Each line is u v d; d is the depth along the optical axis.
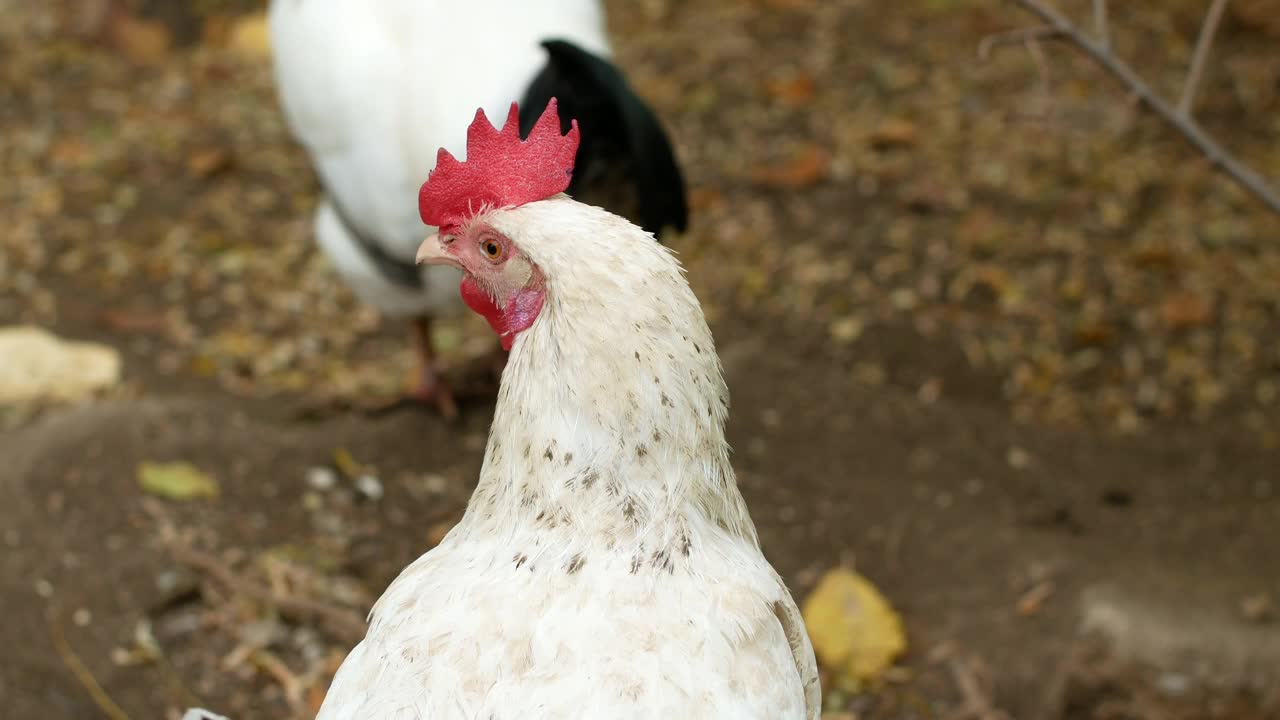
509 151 1.08
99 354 1.90
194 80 2.79
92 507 1.56
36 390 1.82
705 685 1.01
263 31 2.90
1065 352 2.06
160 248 2.25
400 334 2.09
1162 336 2.09
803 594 1.54
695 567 1.04
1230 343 2.07
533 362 1.04
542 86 1.47
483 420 1.79
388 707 1.01
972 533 1.61
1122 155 2.52
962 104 2.68
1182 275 2.22
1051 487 1.72
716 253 2.27
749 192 2.43
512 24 1.54
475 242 1.06
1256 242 2.29
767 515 1.62
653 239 1.04
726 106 2.68
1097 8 1.35
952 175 2.48
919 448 1.78
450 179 1.07
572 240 1.03
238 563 1.53
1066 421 1.91
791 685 1.04
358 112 1.54
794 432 1.78
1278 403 1.94
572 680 1.00
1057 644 1.50
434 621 1.03
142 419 1.68
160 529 1.55
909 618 1.53
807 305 2.15
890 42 2.91
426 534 1.58
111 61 2.84
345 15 1.57
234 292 2.15
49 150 2.50
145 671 1.44
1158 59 2.80
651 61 2.83
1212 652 1.49
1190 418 1.92
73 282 2.14
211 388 1.90
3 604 1.46
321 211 1.69
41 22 2.96
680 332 1.03
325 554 1.55
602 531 1.04
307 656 1.47
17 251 2.20
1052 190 2.43
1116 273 2.22
